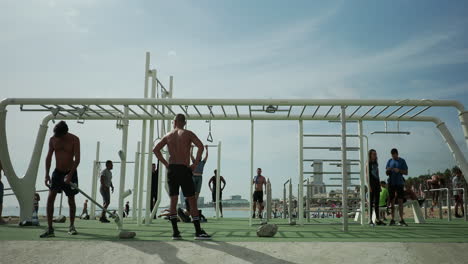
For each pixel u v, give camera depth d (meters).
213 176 13.88
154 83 9.66
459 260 4.64
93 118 9.74
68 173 6.29
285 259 4.62
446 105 7.96
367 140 9.96
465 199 12.21
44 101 8.06
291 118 9.38
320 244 5.23
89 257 4.75
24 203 9.06
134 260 4.63
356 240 5.63
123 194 8.28
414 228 8.42
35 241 5.41
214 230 7.56
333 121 9.46
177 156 5.77
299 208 9.36
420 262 4.57
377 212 9.40
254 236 6.30
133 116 9.48
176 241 5.46
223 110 8.83
